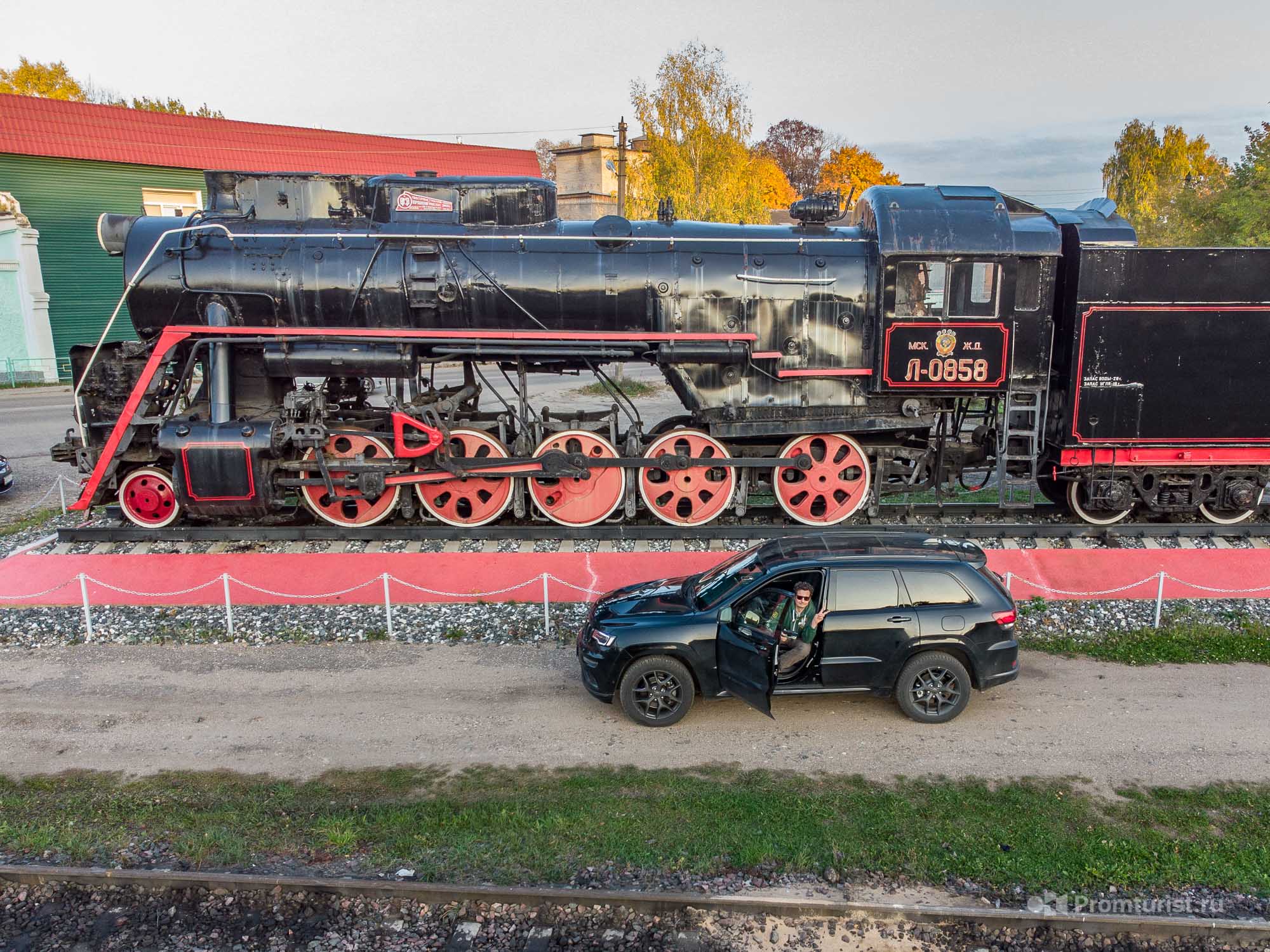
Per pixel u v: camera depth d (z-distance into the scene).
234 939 5.41
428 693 8.36
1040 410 12.10
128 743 7.52
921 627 7.44
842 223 13.09
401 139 41.56
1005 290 11.62
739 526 12.30
